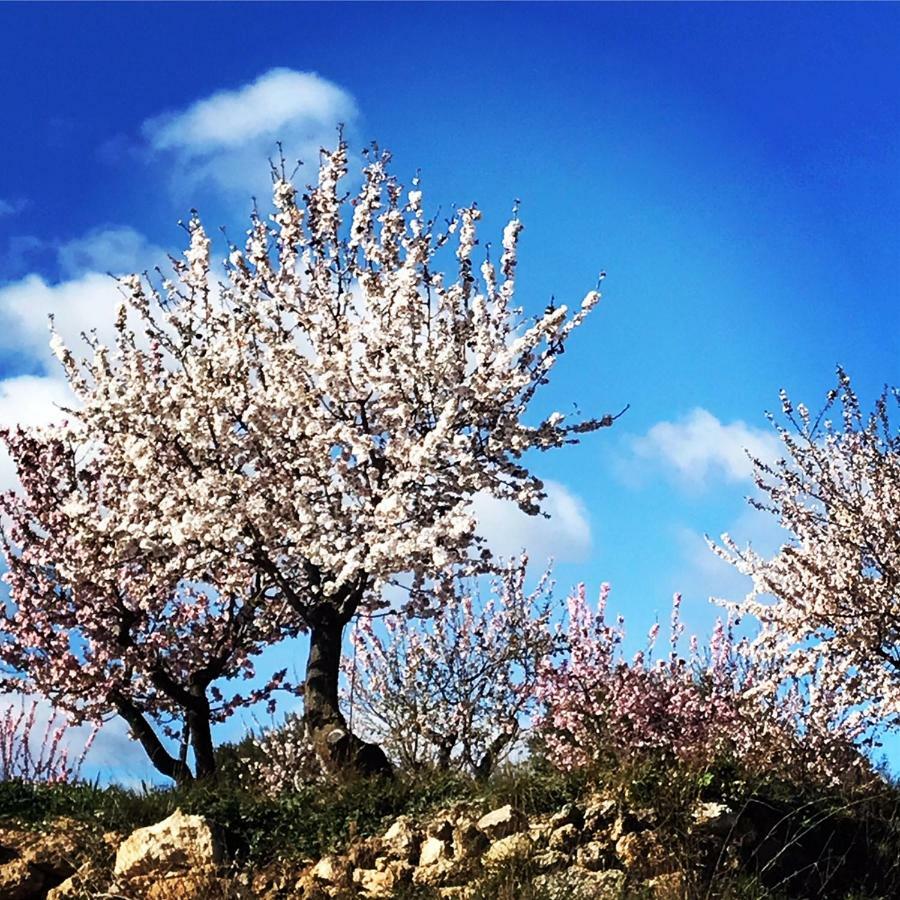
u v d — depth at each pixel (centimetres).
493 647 1705
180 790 1150
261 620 1587
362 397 1385
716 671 1617
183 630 1584
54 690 1488
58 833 1040
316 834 1062
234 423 1377
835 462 1495
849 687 1413
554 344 1393
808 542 1488
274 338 1411
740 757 1242
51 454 1545
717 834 1032
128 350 1419
